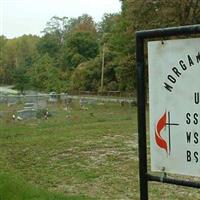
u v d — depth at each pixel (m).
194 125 3.64
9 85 135.38
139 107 3.93
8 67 140.38
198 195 11.26
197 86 3.61
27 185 10.30
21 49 159.50
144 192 3.96
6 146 22.11
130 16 50.97
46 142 23.16
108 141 23.06
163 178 3.83
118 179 13.72
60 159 18.05
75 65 107.19
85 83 86.12
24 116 34.66
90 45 110.00
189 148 3.68
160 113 3.80
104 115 40.22
